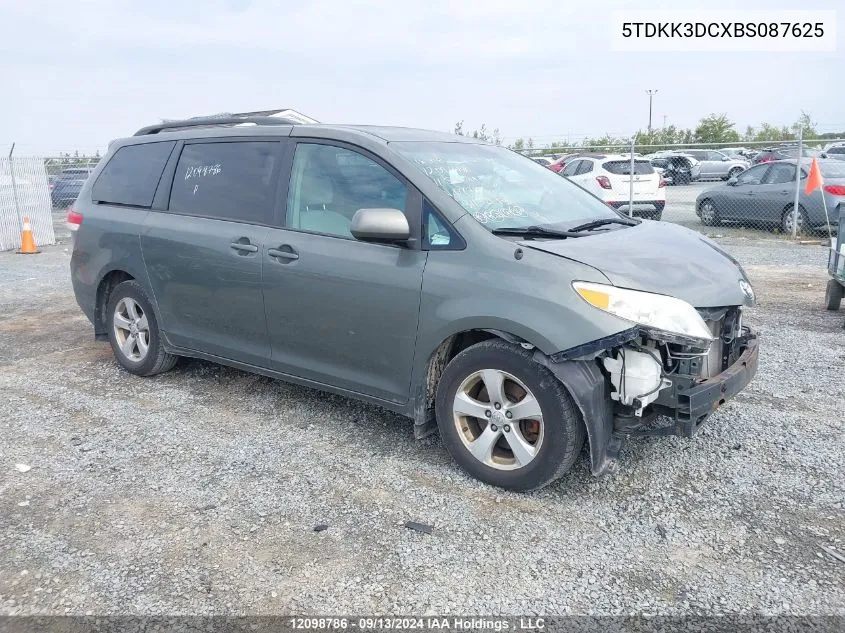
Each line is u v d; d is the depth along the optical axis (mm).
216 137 4938
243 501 3578
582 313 3262
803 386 5066
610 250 3578
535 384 3410
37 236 15133
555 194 4492
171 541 3225
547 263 3422
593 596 2816
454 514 3432
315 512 3465
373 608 2762
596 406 3318
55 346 6574
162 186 5184
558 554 3098
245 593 2854
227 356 4820
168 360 5383
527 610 2740
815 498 3512
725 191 14609
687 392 3303
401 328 3824
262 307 4453
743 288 3756
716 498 3537
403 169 3932
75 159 20656
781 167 13672
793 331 6582
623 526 3309
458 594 2838
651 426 3498
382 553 3117
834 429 4309
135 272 5246
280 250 4309
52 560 3086
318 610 2752
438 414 3834
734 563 3008
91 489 3723
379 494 3633
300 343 4332
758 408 4676
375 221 3645
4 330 7242
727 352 3857
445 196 3787
